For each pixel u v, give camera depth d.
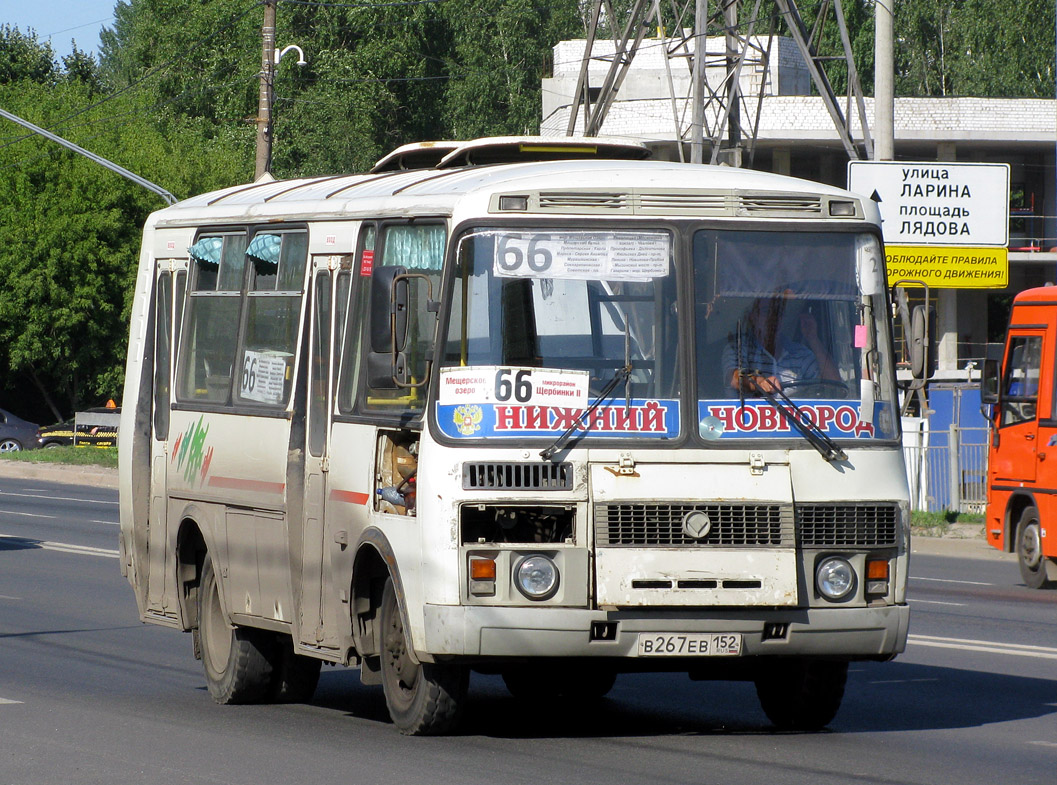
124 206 176.75
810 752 27.08
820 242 27.45
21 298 169.25
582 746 27.58
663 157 168.00
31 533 77.25
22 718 31.06
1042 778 24.91
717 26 115.06
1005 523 59.16
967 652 40.56
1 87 185.00
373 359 26.05
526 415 25.97
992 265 77.81
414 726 27.77
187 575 35.66
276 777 24.98
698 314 26.67
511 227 26.58
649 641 25.59
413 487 26.84
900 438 27.25
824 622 26.09
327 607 29.47
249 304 33.53
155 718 31.31
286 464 30.98
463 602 25.48
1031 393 58.34
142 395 38.22
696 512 25.77
